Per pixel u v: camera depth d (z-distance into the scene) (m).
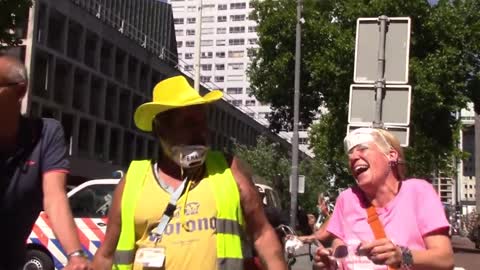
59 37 46.25
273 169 53.03
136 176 3.74
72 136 47.84
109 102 53.69
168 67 63.81
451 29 25.95
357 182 4.17
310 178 58.62
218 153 3.79
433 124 26.89
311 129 34.31
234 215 3.60
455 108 26.33
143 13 73.06
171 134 3.69
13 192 3.52
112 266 3.79
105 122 52.22
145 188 3.68
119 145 54.84
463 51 26.86
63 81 46.91
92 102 50.81
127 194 3.69
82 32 48.72
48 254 11.63
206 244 3.51
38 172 3.59
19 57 3.64
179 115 3.67
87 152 50.09
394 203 4.05
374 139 4.14
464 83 27.62
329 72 26.70
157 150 3.87
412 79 25.28
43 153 3.60
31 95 42.53
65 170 3.65
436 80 25.61
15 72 3.45
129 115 56.50
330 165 32.38
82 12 48.53
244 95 141.62
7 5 15.77
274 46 30.14
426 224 3.95
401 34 8.51
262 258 3.76
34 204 3.61
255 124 93.19
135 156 57.84
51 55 44.75
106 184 11.91
